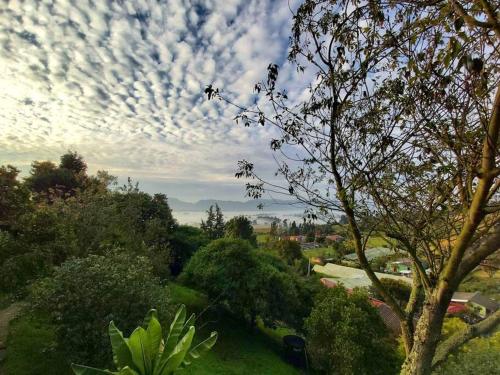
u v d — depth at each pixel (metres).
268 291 22.53
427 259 3.90
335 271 48.94
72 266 9.91
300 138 4.18
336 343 17.23
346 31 3.54
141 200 25.17
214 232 58.91
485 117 2.83
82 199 17.36
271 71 3.94
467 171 3.04
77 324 9.16
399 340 18.56
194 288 24.77
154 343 4.85
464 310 31.34
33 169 40.66
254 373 17.47
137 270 11.20
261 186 4.32
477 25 2.32
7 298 10.40
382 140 3.59
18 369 10.20
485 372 8.86
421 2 3.03
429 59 3.14
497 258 3.79
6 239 10.80
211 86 3.99
